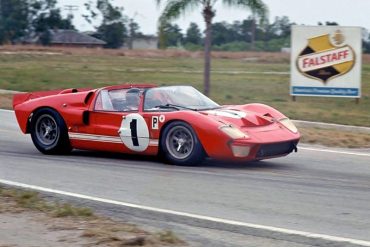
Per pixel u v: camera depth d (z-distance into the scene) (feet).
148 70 153.69
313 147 50.55
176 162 41.14
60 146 45.24
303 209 30.19
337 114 78.18
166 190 34.30
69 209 28.96
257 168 40.83
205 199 32.27
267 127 41.42
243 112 42.24
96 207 30.73
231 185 35.45
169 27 76.02
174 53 240.53
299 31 91.61
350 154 47.24
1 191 32.83
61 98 45.50
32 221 27.68
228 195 33.06
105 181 36.58
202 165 41.42
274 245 24.81
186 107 42.60
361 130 64.28
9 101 83.25
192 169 40.06
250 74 146.20
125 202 31.65
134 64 180.04
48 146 45.60
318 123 67.82
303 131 57.52
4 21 267.59
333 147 50.90
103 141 43.62
